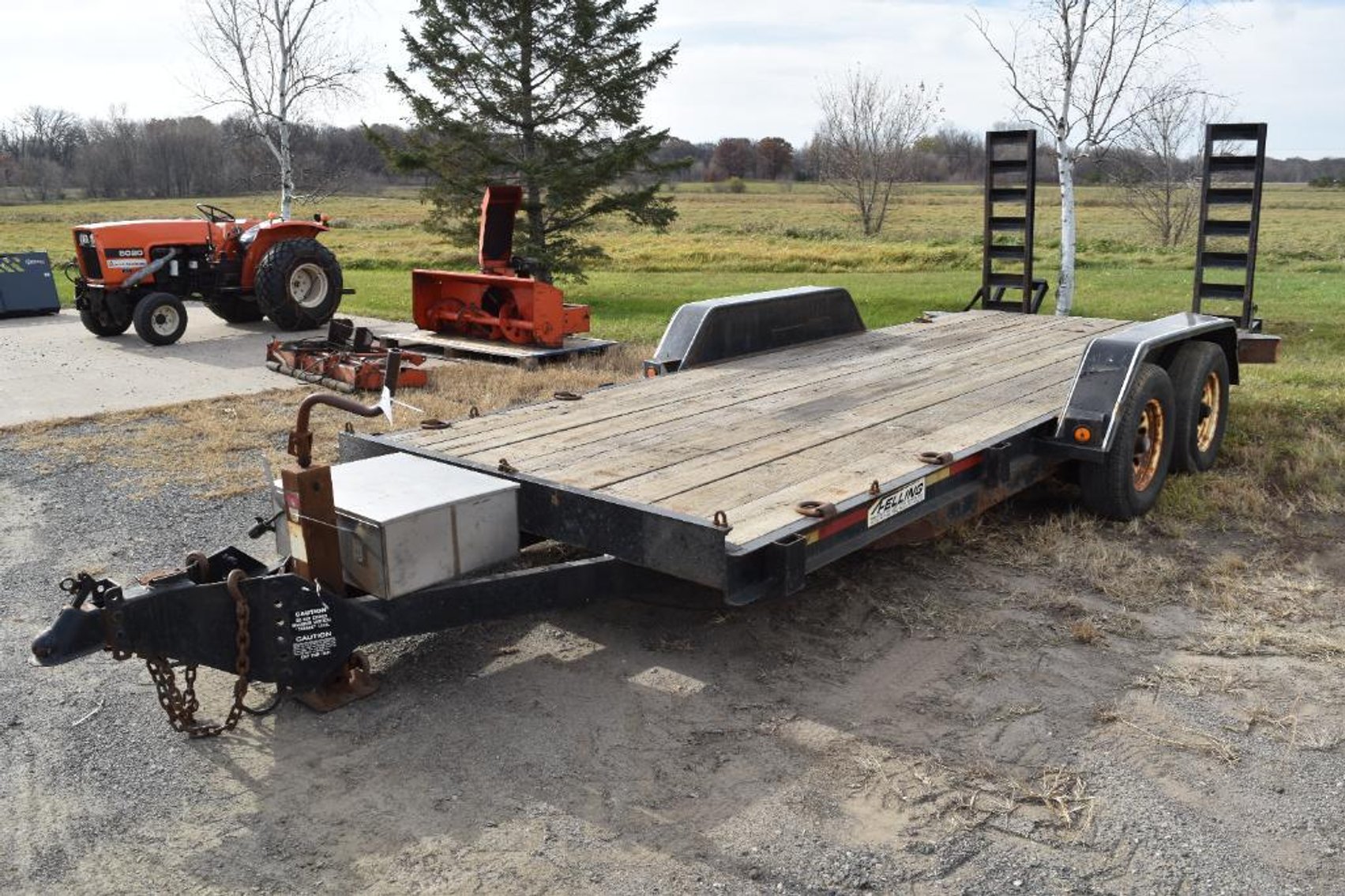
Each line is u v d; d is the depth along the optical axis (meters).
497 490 3.61
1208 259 7.31
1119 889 2.65
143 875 2.75
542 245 14.70
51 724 3.53
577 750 3.30
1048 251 30.69
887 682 3.70
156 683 3.23
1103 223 49.69
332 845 2.87
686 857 2.78
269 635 3.28
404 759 3.28
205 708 3.62
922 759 3.22
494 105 14.13
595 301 17.23
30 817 3.01
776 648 3.97
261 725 3.50
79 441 7.25
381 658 3.96
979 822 2.92
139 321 11.51
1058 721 3.43
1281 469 6.17
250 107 16.53
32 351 11.45
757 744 3.32
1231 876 2.69
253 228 12.80
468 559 3.55
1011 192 8.64
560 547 4.69
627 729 3.42
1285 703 3.54
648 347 11.05
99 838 2.91
